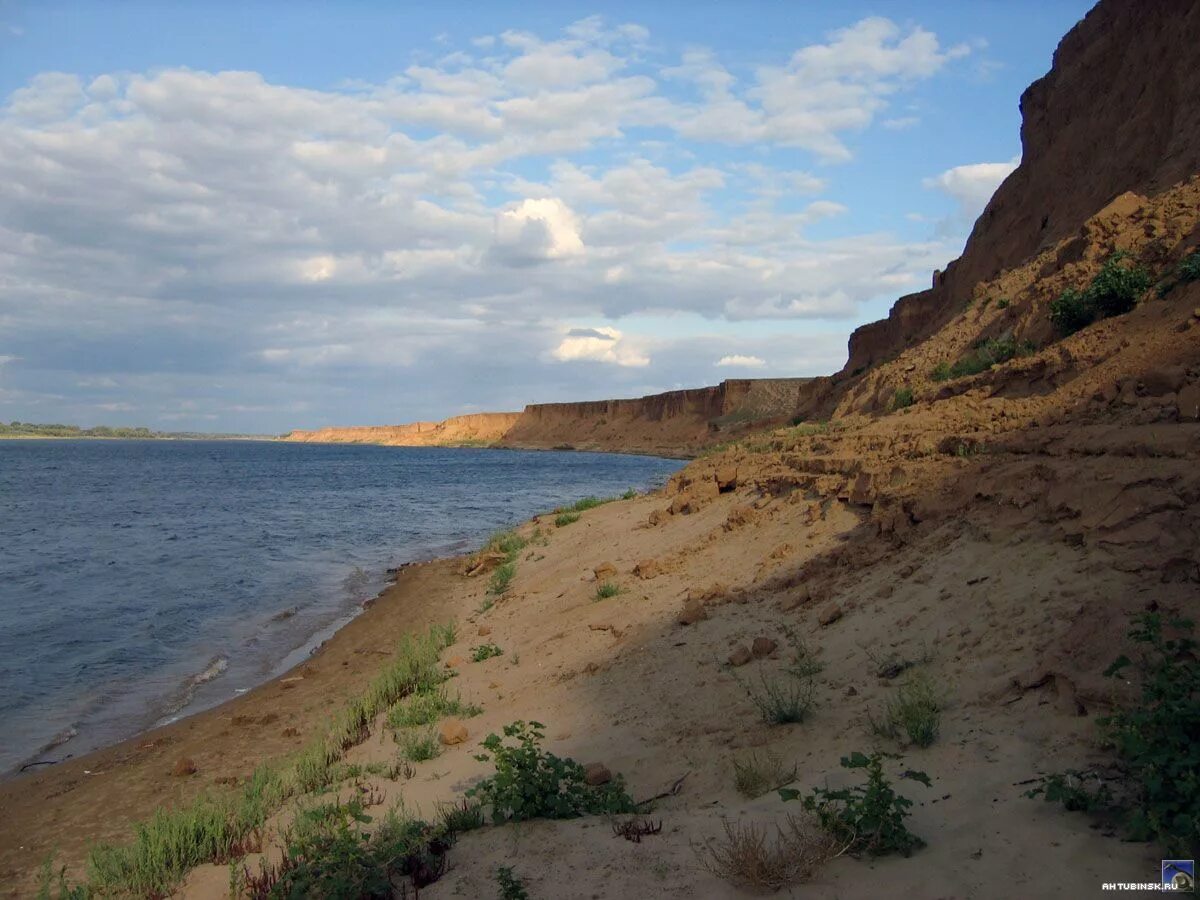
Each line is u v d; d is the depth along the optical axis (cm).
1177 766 377
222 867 597
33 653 1465
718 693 757
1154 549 614
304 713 1082
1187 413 827
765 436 2330
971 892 370
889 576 874
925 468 1048
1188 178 1742
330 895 456
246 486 6575
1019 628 628
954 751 513
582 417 17688
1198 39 2102
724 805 539
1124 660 453
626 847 486
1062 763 457
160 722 1109
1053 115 2862
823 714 642
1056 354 1288
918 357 2188
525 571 1778
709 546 1335
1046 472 819
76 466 10075
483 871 479
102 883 597
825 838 438
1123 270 1405
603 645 1034
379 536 3234
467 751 782
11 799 852
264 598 1967
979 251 3164
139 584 2159
